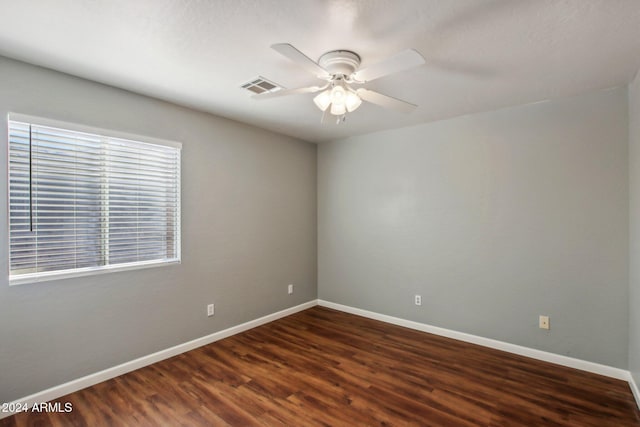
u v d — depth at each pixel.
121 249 2.58
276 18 1.62
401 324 3.68
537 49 1.90
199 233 3.10
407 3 1.48
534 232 2.84
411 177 3.59
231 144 3.37
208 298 3.18
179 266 2.94
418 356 2.88
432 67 2.13
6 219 2.03
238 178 3.45
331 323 3.76
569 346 2.68
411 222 3.59
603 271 2.54
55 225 2.24
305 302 4.31
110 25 1.69
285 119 3.35
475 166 3.15
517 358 2.84
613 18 1.58
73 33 1.76
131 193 2.64
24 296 2.10
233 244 3.41
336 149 4.27
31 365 2.12
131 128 2.60
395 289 3.73
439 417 2.02
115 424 1.95
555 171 2.74
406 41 1.81
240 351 2.99
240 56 2.02
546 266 2.79
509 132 2.96
